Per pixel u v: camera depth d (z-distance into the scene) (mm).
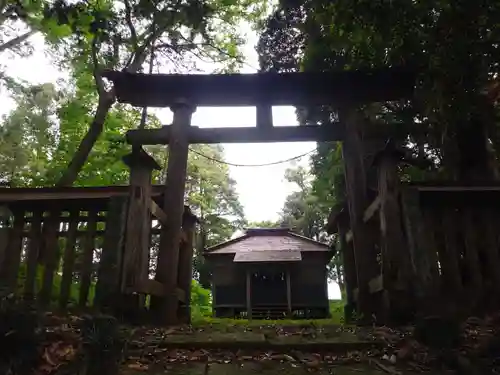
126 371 2773
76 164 9695
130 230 4242
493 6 5207
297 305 15922
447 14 5387
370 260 5305
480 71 5688
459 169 6367
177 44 11406
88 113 12609
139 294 4531
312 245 17266
